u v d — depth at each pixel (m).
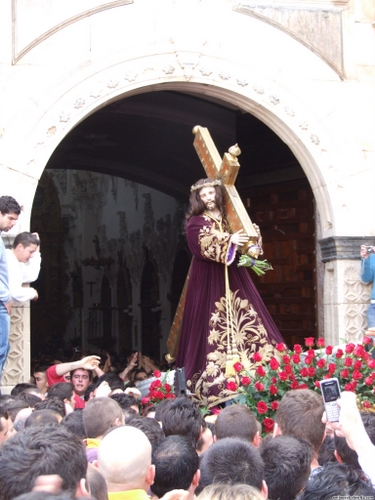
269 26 9.15
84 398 7.48
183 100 12.38
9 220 6.81
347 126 9.27
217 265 7.45
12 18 8.47
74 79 8.56
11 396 5.77
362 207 9.21
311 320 10.62
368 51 9.43
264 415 5.93
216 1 9.00
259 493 2.58
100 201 24.80
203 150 7.97
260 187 11.49
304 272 10.80
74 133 13.63
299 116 9.15
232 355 7.13
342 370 6.03
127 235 23.27
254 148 11.62
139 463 3.18
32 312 25.25
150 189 22.06
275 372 6.10
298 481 3.36
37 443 2.69
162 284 21.69
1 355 6.71
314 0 9.28
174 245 20.94
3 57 8.42
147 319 22.52
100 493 2.86
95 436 4.43
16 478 2.57
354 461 3.65
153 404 6.52
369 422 3.95
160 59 8.80
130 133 13.76
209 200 7.44
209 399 7.12
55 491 2.42
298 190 10.98
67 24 8.59
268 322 7.55
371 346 6.50
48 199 25.59
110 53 8.67
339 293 9.01
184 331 7.62
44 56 8.52
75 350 19.20
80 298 25.22
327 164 9.19
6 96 8.38
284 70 9.16
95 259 24.48
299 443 3.49
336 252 9.05
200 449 4.50
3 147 8.30
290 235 11.00
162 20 8.84
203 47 8.91
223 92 9.05
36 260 7.82
